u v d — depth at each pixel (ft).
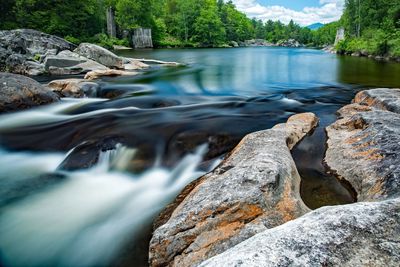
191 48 217.56
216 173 16.03
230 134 24.49
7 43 67.26
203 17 263.08
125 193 18.33
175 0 280.72
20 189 18.94
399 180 13.15
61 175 20.57
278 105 35.29
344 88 48.37
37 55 68.33
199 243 11.07
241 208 11.72
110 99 41.09
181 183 18.95
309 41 426.51
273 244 6.83
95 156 21.77
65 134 26.53
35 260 13.60
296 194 13.84
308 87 50.24
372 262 6.32
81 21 155.12
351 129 21.65
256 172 13.26
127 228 15.08
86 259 13.50
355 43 161.07
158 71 70.49
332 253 6.49
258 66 87.04
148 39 208.54
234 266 6.23
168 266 11.00
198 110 32.86
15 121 30.81
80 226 15.40
